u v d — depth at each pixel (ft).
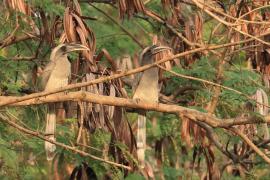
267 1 49.98
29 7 47.01
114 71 45.32
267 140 50.47
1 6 48.49
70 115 46.80
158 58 50.55
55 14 49.67
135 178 53.93
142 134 44.88
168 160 60.59
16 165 46.06
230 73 50.70
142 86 45.50
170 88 54.65
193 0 48.14
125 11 50.78
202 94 51.62
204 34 55.67
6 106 40.60
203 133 52.65
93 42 45.70
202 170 63.82
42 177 55.26
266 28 49.75
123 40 66.03
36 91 49.55
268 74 51.34
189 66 54.13
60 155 48.80
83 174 47.70
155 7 58.65
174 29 54.70
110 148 46.68
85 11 66.49
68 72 45.96
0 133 46.24
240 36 52.19
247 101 46.50
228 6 53.83
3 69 49.01
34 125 48.67
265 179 57.82
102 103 41.39
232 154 53.26
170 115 57.72
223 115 50.49
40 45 49.44
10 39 48.93
